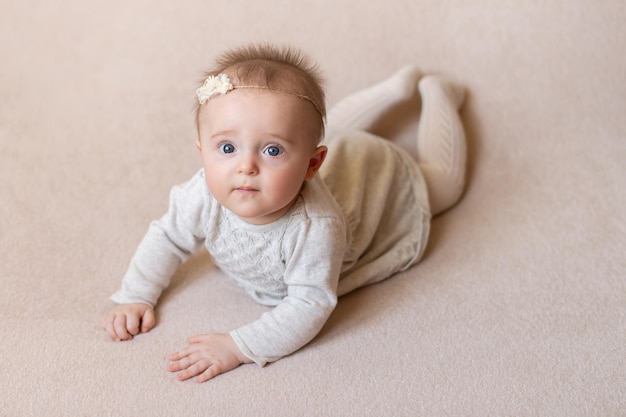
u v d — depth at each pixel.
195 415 1.04
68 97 1.70
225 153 1.02
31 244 1.36
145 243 1.24
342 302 1.28
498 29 1.72
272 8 1.80
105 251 1.36
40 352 1.13
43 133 1.62
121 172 1.55
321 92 1.08
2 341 1.15
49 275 1.29
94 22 1.82
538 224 1.45
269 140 1.00
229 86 1.01
